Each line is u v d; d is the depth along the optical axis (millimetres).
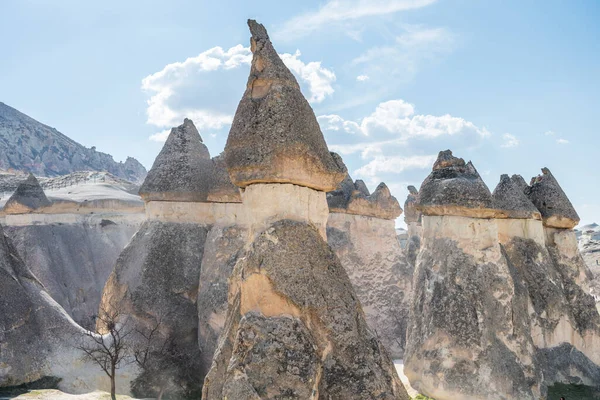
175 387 14422
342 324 8883
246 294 9023
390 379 8852
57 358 13570
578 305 16703
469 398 12648
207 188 16672
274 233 9125
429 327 13516
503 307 13406
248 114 9867
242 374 8164
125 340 14742
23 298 13742
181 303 15727
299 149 9539
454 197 13859
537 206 17609
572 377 15406
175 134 17297
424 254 14477
